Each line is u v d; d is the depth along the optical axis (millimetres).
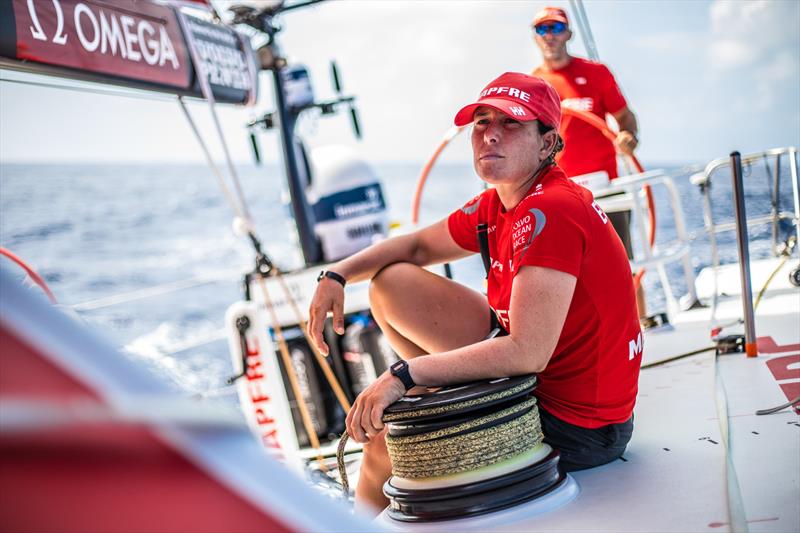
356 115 5301
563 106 4336
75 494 514
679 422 2336
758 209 5695
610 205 4133
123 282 30203
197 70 3295
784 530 1553
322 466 3105
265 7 4562
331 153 5469
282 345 4195
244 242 34062
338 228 5340
